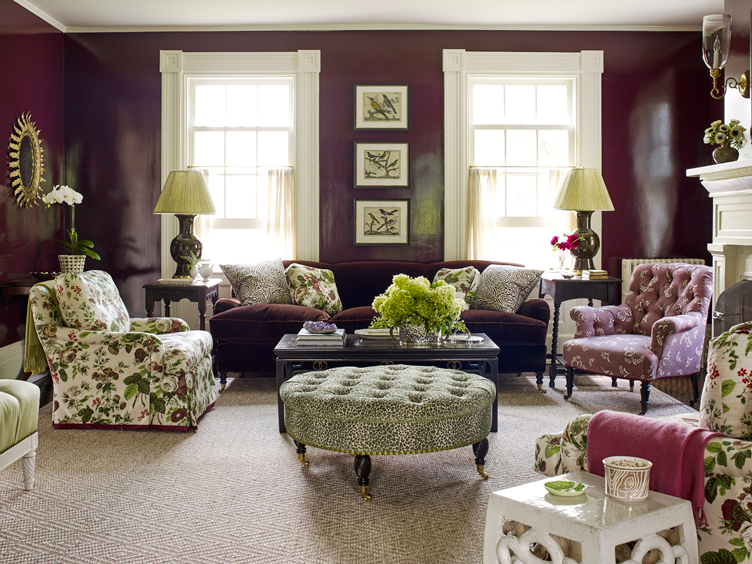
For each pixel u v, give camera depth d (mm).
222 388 4652
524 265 5656
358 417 2570
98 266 5652
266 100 5742
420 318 3619
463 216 5652
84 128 5590
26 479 2734
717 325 3611
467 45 5613
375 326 3770
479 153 5781
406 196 5668
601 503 1684
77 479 2875
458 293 5016
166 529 2367
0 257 4574
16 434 2574
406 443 2561
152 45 5586
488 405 2809
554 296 4914
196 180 5125
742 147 3797
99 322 3697
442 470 2998
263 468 3027
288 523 2418
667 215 5703
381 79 5613
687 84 5664
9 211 4707
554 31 5633
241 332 4621
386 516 2482
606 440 1941
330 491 2738
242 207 5742
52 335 3646
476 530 2357
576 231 5254
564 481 1800
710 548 1741
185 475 2930
